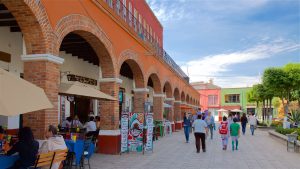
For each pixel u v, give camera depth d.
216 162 12.25
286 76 33.50
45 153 7.08
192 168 10.96
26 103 5.36
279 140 20.09
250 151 15.66
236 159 13.04
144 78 18.42
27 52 8.52
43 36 8.40
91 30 11.30
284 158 13.42
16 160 6.64
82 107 19.06
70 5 9.84
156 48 21.77
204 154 14.39
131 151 14.96
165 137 22.98
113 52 13.55
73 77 16.67
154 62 21.02
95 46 12.72
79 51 15.55
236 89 75.31
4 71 5.82
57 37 9.08
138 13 25.02
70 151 9.30
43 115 8.34
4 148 7.93
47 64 8.48
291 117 26.47
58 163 7.57
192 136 23.83
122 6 16.14
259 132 30.73
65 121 14.74
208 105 77.62
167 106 25.58
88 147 10.23
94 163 11.60
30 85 5.93
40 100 5.71
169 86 27.36
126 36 15.33
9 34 12.12
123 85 24.94
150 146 14.80
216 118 75.81
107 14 12.73
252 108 73.19
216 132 29.77
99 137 13.84
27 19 8.17
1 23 10.73
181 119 35.06
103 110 13.87
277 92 35.81
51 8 8.81
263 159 13.11
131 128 14.59
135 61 16.72
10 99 5.17
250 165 11.67
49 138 7.84
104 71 13.66
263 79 34.91
